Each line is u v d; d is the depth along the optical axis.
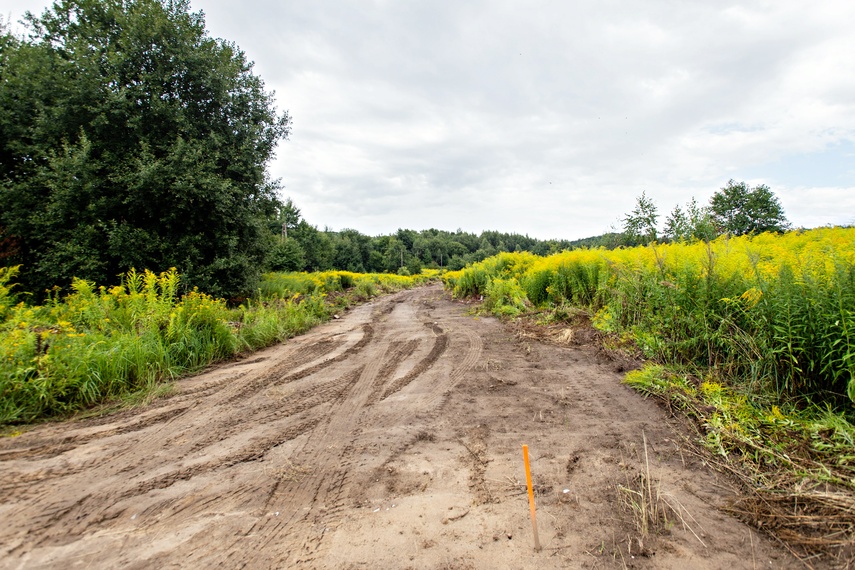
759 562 2.36
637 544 2.54
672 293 6.03
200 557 2.54
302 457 3.84
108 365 5.53
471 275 19.81
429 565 2.43
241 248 15.79
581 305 9.86
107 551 2.60
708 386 4.55
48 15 13.67
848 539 2.45
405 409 4.96
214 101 14.80
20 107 12.62
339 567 2.44
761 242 8.72
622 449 3.70
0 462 3.77
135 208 12.66
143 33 13.11
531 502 2.50
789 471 3.10
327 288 23.38
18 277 12.19
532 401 4.97
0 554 2.58
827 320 3.91
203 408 5.12
